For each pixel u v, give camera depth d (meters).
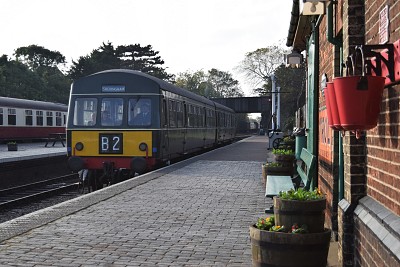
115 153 15.58
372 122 3.46
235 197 10.80
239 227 7.76
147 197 10.82
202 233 7.35
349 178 4.70
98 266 5.68
